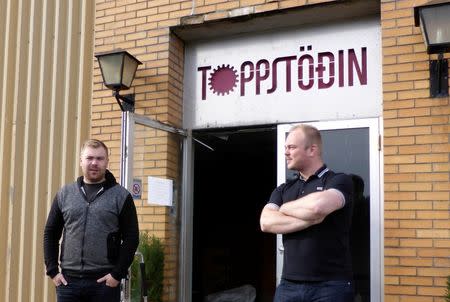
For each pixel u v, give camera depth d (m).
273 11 5.06
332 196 3.01
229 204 8.10
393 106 4.50
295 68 5.29
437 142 4.32
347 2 4.83
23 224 5.93
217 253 7.57
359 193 4.83
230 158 8.13
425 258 4.25
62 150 5.91
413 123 4.41
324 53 5.19
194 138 5.78
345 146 4.95
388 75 4.55
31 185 5.98
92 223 3.76
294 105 5.25
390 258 4.35
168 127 5.38
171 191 5.45
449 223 4.21
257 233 7.94
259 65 5.45
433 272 4.21
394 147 4.45
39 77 6.06
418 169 4.35
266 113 5.36
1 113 6.09
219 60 5.63
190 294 5.61
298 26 5.32
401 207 4.36
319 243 3.03
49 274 3.80
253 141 6.67
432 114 4.36
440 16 3.99
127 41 5.62
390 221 4.39
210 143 6.39
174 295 5.50
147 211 5.15
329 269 3.01
